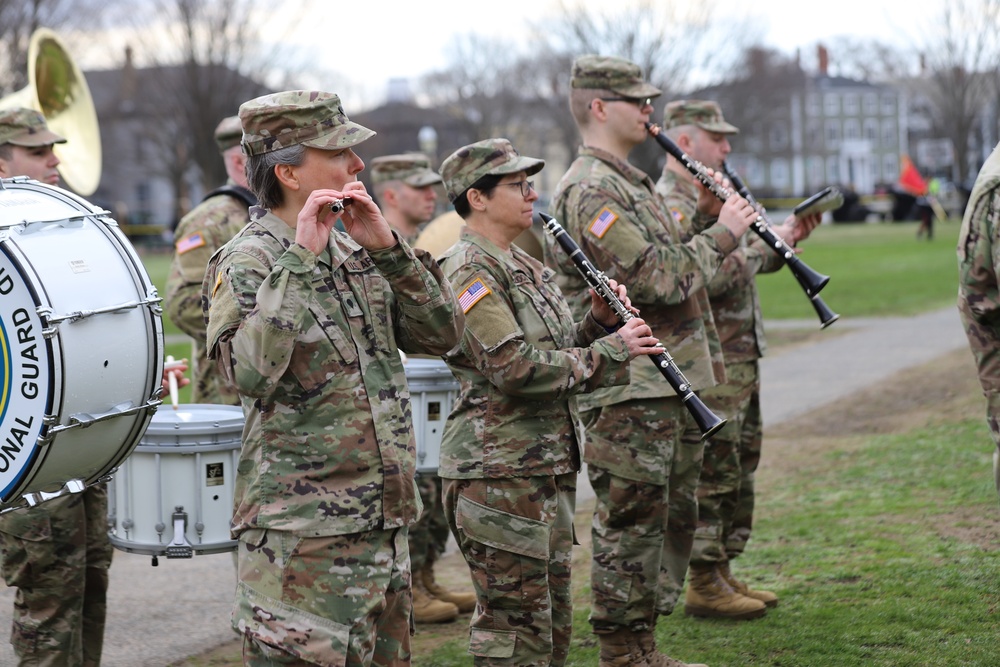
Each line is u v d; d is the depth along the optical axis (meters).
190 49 31.27
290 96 3.54
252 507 3.45
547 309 4.39
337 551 3.40
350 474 3.43
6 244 3.53
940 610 5.59
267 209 3.60
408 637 3.67
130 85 39.00
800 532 7.05
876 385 12.24
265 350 3.25
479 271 4.25
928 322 17.78
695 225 5.60
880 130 102.69
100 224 3.84
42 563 4.65
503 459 4.25
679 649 5.42
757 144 70.50
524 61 50.91
